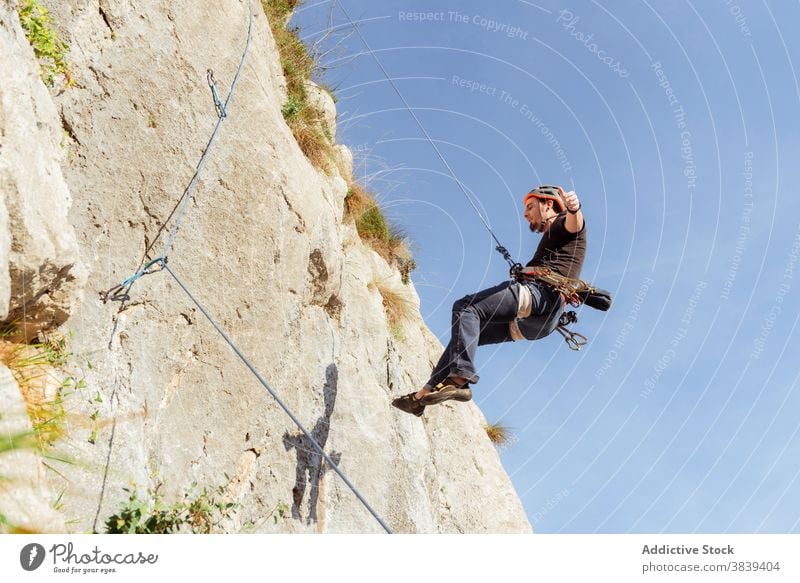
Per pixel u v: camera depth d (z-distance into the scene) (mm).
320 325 5812
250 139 5203
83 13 4391
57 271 3680
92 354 4055
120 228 4352
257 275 5012
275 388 5078
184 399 4473
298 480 5137
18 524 2893
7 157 3361
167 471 4203
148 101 4605
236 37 5441
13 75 3510
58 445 3672
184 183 4684
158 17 4824
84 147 4238
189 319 4578
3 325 3713
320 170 6949
